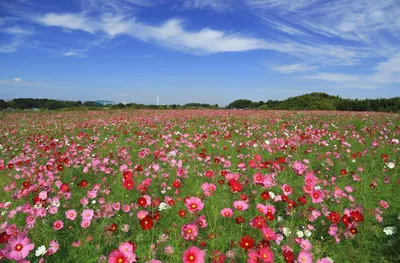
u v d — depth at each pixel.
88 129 12.11
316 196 3.50
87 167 5.32
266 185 3.97
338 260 2.77
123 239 2.97
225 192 4.17
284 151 6.69
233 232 3.13
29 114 24.91
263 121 13.98
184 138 8.55
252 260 2.13
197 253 2.11
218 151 7.13
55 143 7.92
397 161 6.18
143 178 4.76
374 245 3.02
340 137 8.57
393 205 3.86
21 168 5.71
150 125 12.09
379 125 11.52
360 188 4.53
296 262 2.32
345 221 2.94
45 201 3.76
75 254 2.76
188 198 3.28
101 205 3.68
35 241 2.90
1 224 3.12
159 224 3.32
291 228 3.09
